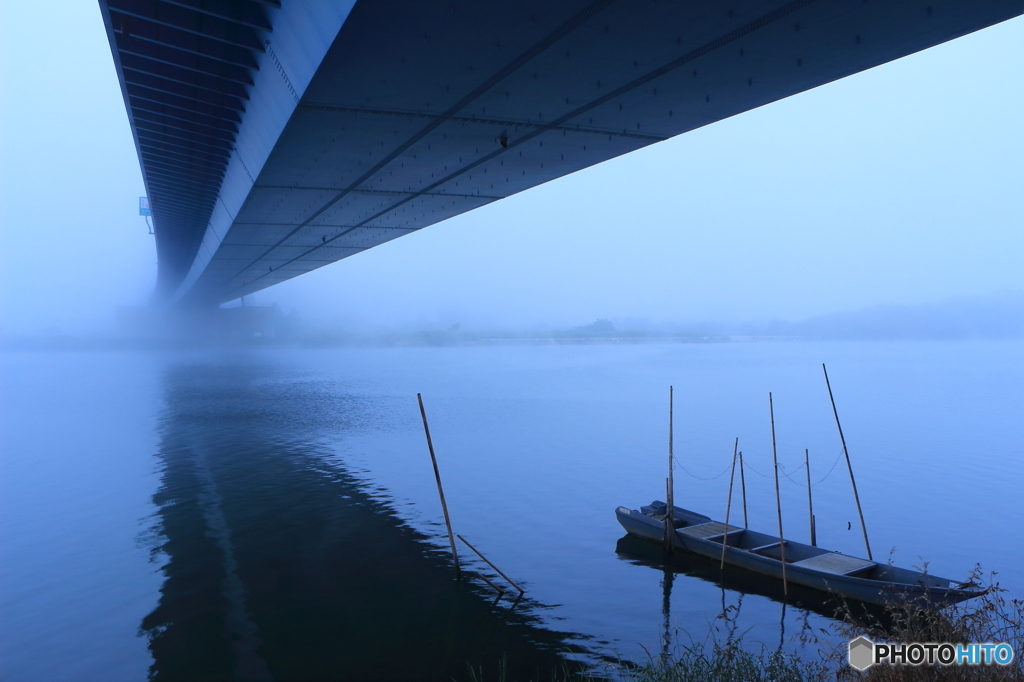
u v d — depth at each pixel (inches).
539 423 1929.1
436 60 642.2
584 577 758.5
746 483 1221.1
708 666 468.8
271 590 724.7
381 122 822.5
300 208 1391.5
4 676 552.7
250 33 808.3
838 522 976.9
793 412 2199.8
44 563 813.2
